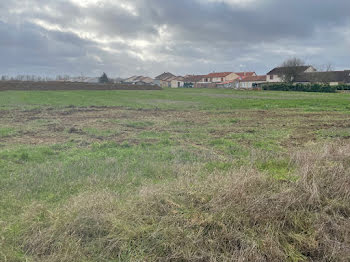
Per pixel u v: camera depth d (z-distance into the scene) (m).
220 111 17.75
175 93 39.25
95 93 34.50
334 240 3.44
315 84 52.41
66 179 5.41
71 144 8.45
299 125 12.27
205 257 3.15
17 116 14.79
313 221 3.71
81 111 17.45
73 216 3.64
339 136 9.88
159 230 3.40
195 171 5.87
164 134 10.12
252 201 3.84
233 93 42.00
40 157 6.86
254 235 3.41
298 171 5.07
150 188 4.50
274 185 4.40
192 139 9.33
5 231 3.52
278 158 6.52
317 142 8.87
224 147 8.14
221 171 5.71
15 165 6.25
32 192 4.85
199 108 19.44
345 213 3.95
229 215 3.62
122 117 14.87
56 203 4.45
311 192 4.09
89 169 6.05
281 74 64.19
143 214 3.74
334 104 21.56
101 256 3.18
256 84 68.69
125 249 3.22
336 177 4.60
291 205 3.88
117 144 8.34
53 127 11.42
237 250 3.23
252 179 4.42
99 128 11.32
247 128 11.52
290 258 3.27
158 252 3.21
